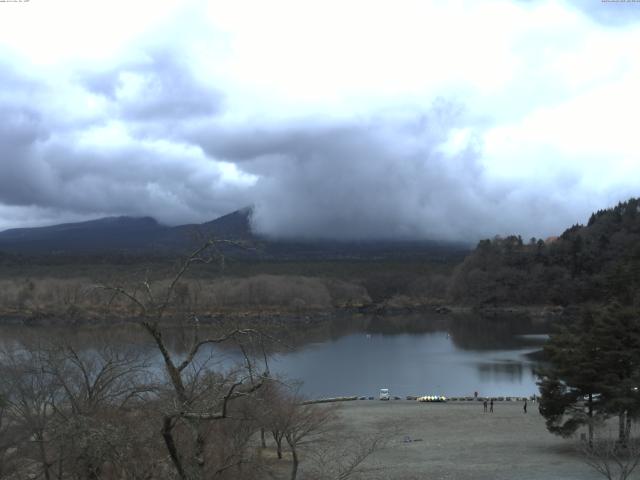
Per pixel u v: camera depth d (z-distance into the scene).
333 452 47.00
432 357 131.25
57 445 24.66
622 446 43.97
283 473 39.94
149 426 24.14
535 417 67.12
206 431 22.84
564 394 46.34
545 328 198.00
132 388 29.89
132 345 36.06
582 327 53.72
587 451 37.56
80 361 31.08
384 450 50.22
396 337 174.88
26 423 27.25
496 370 113.81
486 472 43.19
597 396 47.66
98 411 26.16
